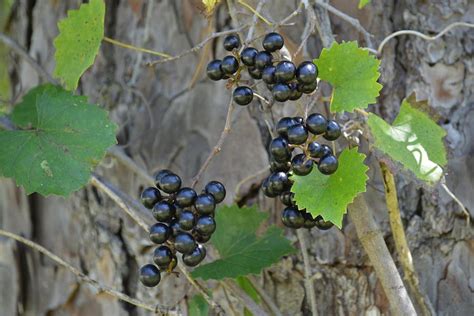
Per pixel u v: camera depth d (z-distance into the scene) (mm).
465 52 974
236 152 1021
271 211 1003
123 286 1074
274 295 1003
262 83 917
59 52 943
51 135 911
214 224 842
